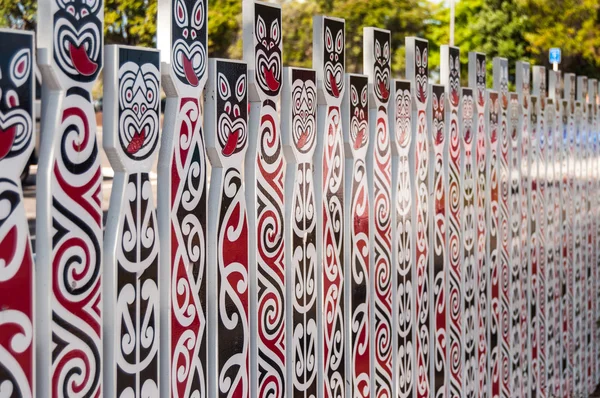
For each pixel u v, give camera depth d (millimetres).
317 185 2867
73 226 1848
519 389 4875
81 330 1874
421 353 3656
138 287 2051
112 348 1967
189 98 2221
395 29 22984
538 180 5074
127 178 1998
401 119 3426
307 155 2779
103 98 1951
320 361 2902
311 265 2830
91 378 1903
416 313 3600
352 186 3078
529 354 5012
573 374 5934
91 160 1893
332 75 2924
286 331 2711
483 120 4266
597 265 6410
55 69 1780
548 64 23719
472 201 4160
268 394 2615
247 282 2498
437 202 3775
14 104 1696
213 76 2314
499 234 4516
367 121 3176
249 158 2514
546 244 5250
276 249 2631
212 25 19219
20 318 1725
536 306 5117
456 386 4016
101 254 1926
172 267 2164
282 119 2668
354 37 22562
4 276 1689
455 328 3992
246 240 2492
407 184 3500
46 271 1784
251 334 2539
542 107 5129
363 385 3195
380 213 3287
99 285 1924
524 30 24062
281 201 2654
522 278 4867
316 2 21875
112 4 15375
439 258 3812
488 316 4395
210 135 2320
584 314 6145
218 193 2354
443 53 3830
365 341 3205
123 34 15664
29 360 1745
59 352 1820
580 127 5852
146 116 2055
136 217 2035
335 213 2973
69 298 1841
